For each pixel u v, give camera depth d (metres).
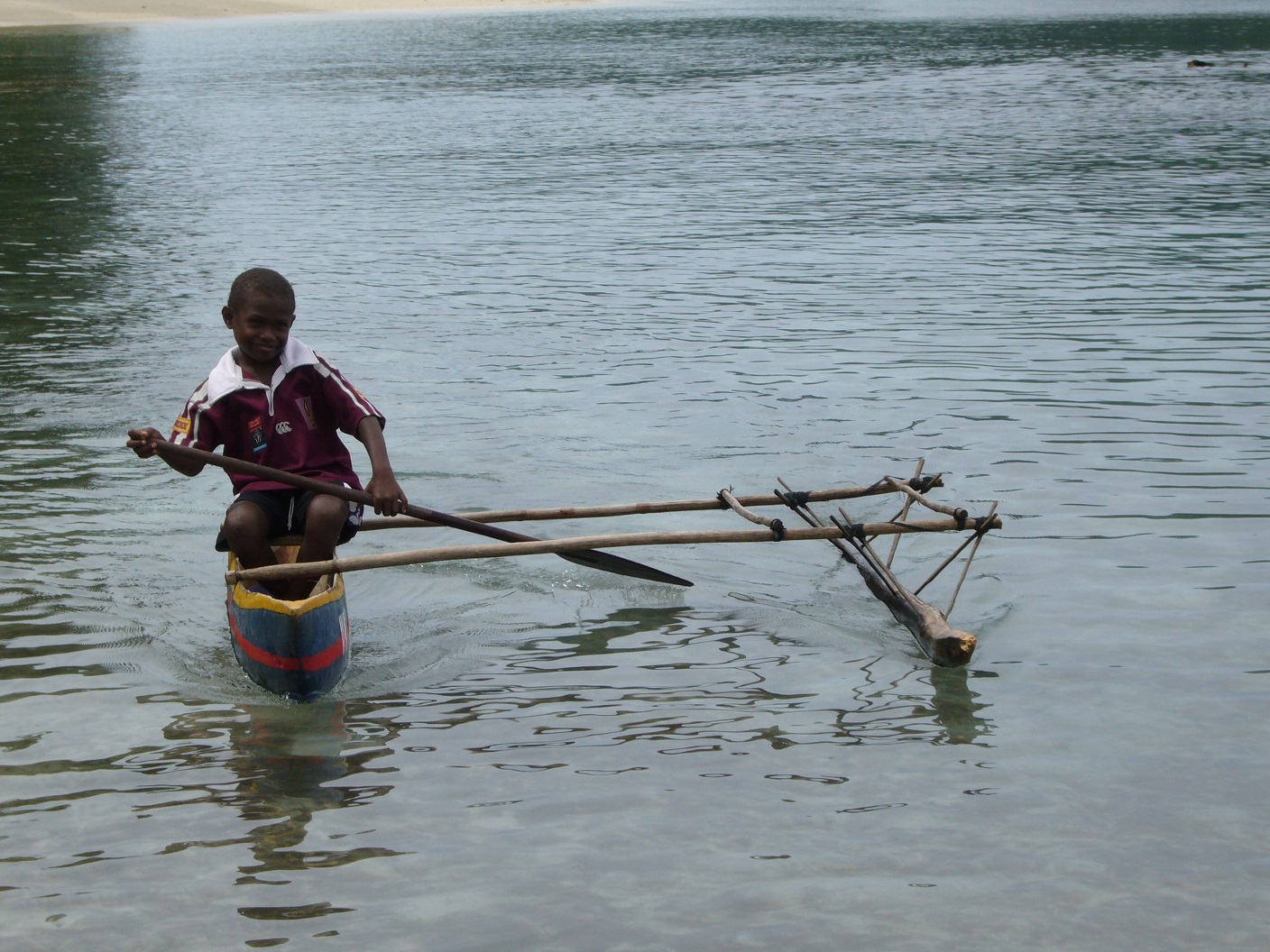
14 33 58.31
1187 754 4.37
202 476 7.31
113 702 4.79
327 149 23.36
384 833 3.93
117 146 23.89
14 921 3.51
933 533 6.43
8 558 6.13
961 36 50.34
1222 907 3.56
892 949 3.39
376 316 11.35
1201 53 41.53
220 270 13.34
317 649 4.77
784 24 60.22
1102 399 8.59
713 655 5.25
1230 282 12.12
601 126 26.09
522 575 6.09
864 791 4.17
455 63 42.22
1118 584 5.77
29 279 12.91
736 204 17.33
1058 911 3.54
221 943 3.42
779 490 7.04
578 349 10.17
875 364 9.58
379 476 5.09
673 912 3.54
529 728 4.63
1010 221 15.73
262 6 79.94
